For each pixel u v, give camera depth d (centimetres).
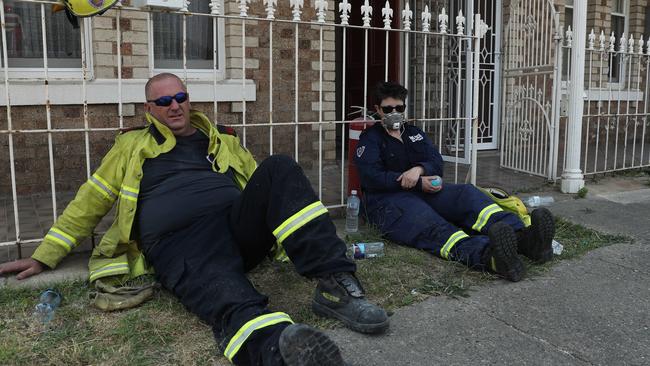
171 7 350
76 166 528
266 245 286
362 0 827
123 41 534
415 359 241
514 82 670
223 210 292
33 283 302
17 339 247
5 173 504
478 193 371
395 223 382
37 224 420
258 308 237
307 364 202
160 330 257
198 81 568
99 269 295
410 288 315
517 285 322
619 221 463
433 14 760
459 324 274
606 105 933
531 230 343
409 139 405
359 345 251
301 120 633
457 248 346
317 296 273
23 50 514
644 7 1001
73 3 319
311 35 627
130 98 536
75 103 515
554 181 607
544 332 267
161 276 279
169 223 286
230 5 575
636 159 777
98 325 262
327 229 260
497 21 796
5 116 496
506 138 689
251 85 593
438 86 771
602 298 307
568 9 911
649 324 277
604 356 246
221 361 234
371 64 820
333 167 657
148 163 306
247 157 347
